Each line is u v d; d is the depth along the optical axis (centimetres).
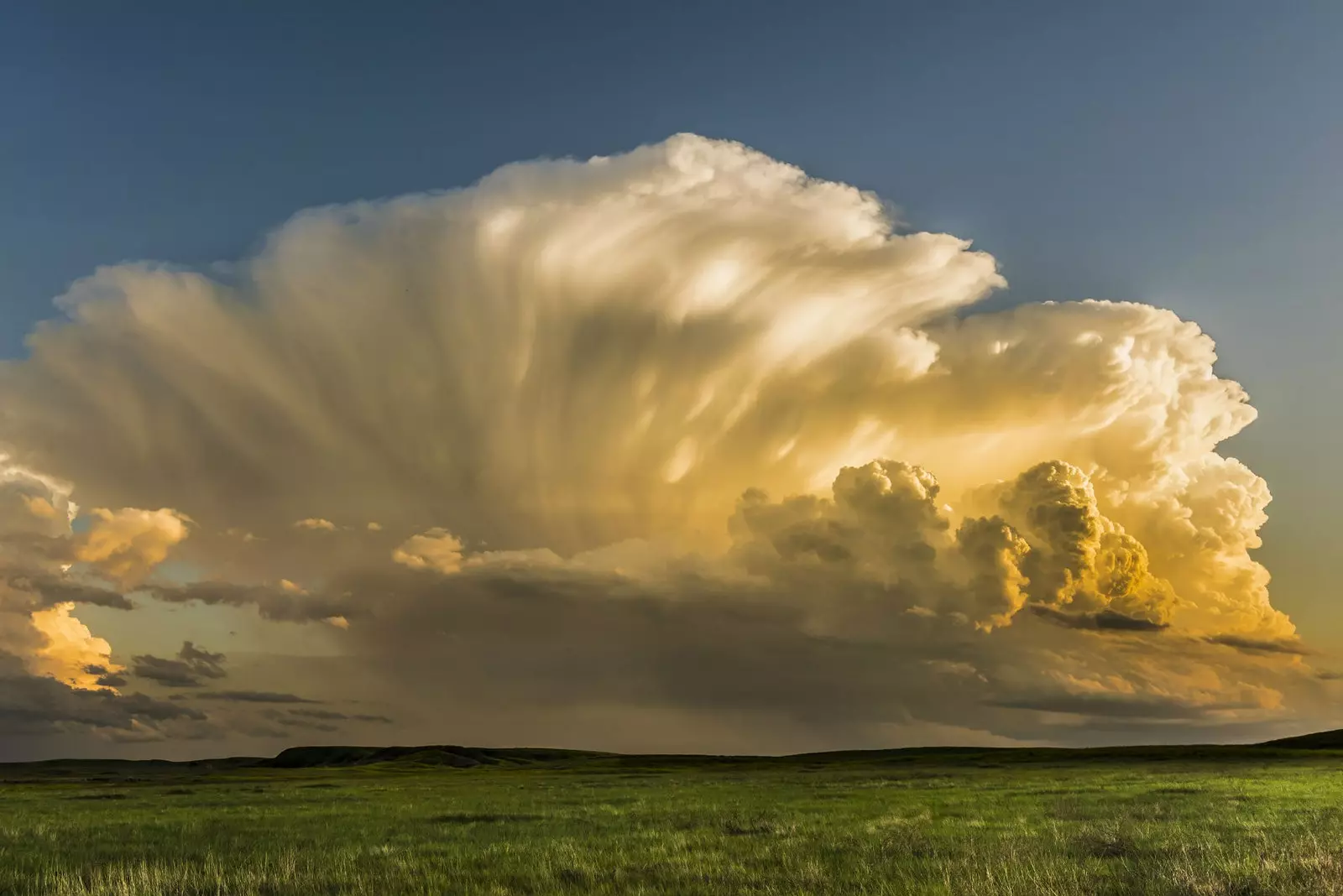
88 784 11794
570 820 4031
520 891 1917
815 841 2775
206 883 2106
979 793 5566
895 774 9912
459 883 2030
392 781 11138
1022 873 1858
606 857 2427
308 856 2661
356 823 4072
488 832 3453
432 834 3428
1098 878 1819
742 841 2806
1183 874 1766
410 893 1900
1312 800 4272
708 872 2091
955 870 1956
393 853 2703
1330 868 1817
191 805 6056
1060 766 11781
